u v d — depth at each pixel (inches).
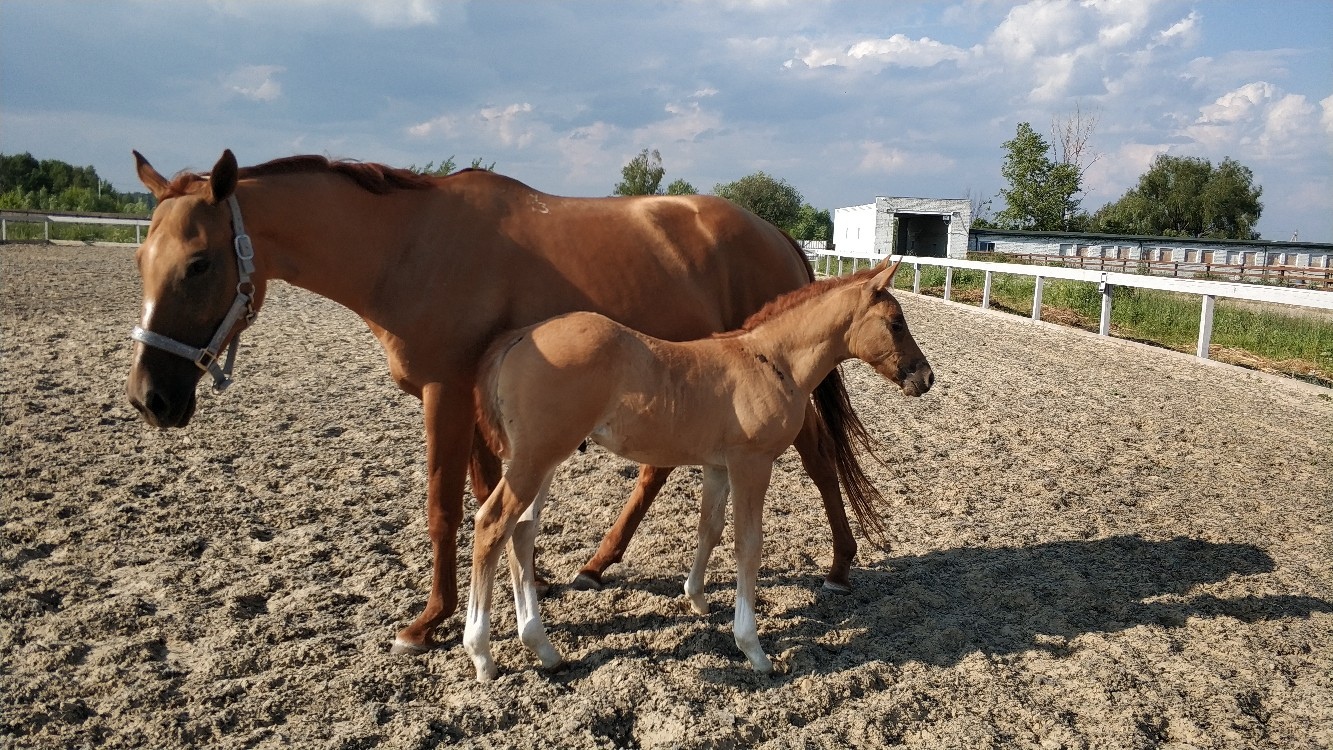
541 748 117.4
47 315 475.2
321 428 275.0
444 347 146.4
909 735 123.3
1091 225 2177.7
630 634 153.6
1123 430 299.1
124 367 348.2
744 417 143.8
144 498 209.9
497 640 151.7
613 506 220.2
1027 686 136.6
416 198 151.5
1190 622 158.4
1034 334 528.4
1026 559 189.3
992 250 1453.0
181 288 134.9
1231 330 554.3
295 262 146.5
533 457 135.8
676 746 117.7
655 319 163.3
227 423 276.5
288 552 183.3
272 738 119.4
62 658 137.4
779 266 183.5
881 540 195.8
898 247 1544.0
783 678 140.3
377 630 152.3
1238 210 2107.5
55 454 237.0
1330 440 289.1
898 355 156.9
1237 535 203.5
